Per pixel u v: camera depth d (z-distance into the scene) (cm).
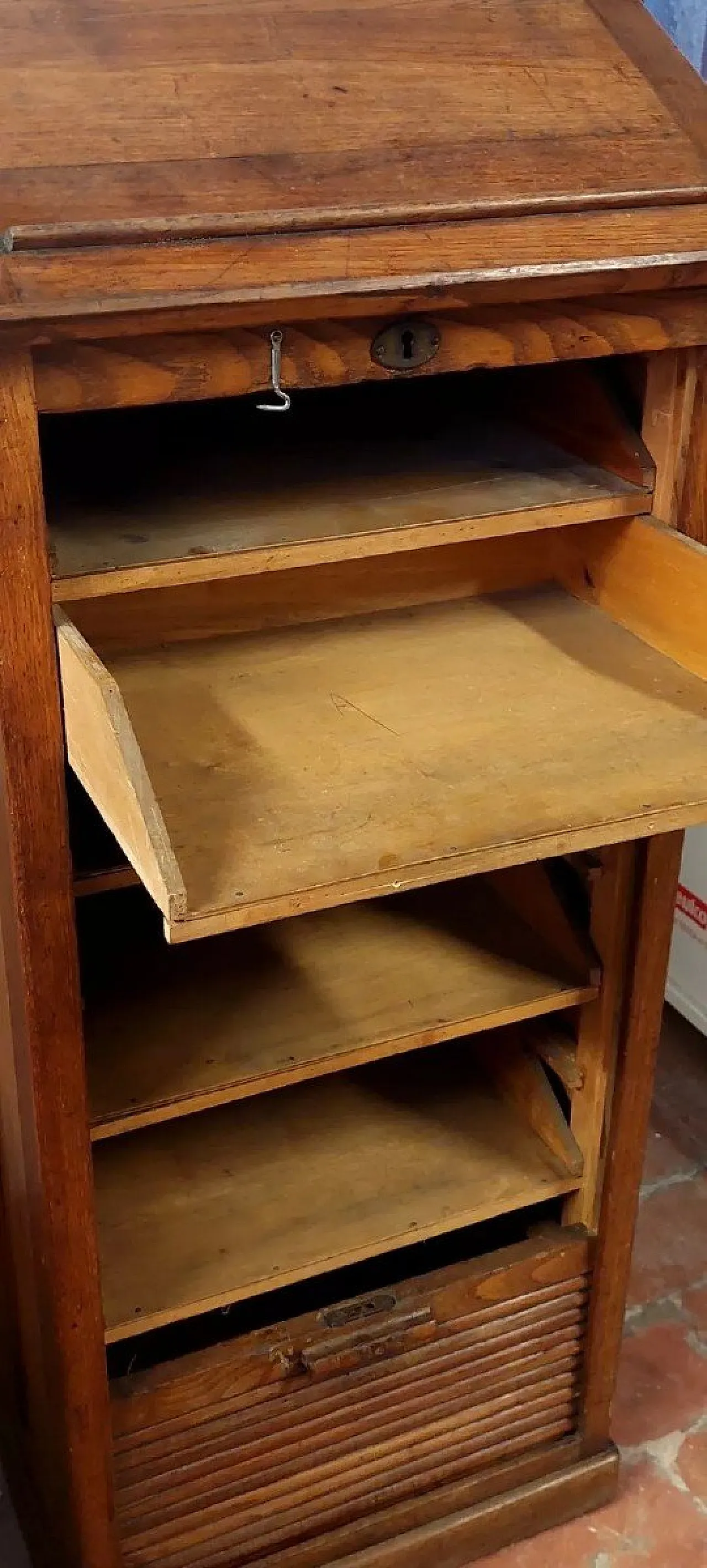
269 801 113
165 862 92
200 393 106
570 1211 164
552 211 109
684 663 134
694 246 113
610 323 117
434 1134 164
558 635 141
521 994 146
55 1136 126
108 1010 144
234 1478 154
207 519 122
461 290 107
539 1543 171
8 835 113
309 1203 154
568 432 138
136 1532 151
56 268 96
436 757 120
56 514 123
